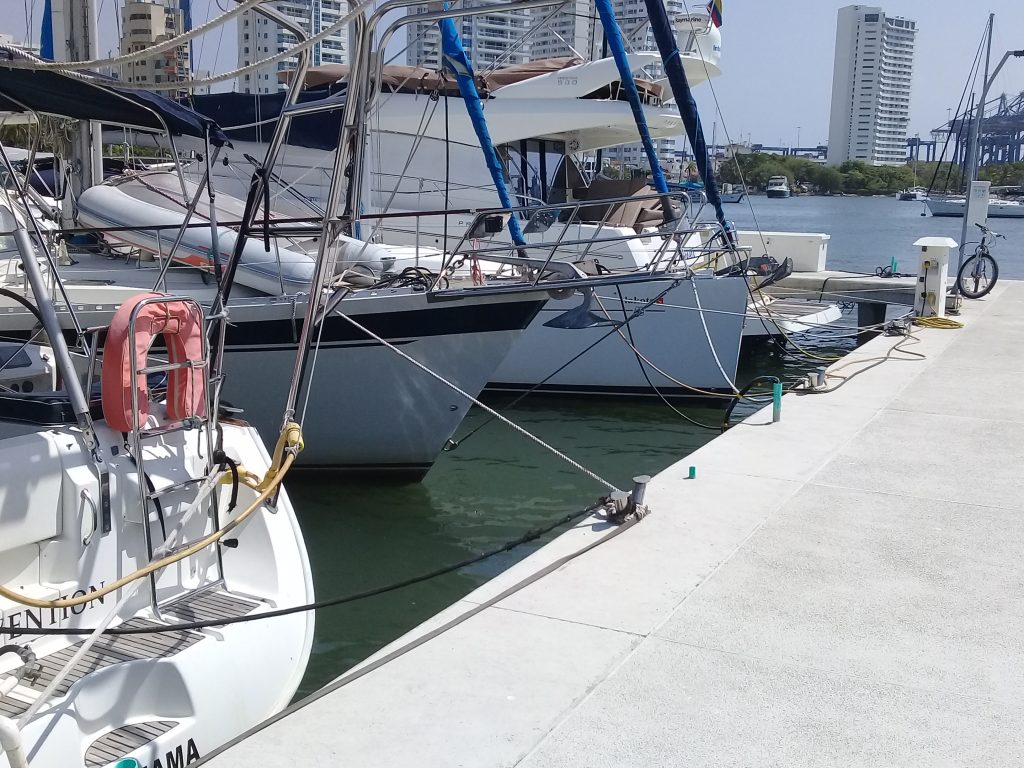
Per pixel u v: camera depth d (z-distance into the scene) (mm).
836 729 3170
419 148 11562
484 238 9289
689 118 9891
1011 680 3498
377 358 7688
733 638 3830
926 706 3318
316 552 7207
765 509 5414
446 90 11492
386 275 8047
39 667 3467
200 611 4055
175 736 3500
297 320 7465
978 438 7008
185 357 4070
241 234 5227
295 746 3057
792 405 8156
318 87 11523
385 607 6297
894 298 17281
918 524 5168
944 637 3846
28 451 3609
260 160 11031
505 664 3607
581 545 4863
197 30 3311
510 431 10836
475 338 7781
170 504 4082
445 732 3145
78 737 3322
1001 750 3047
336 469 8367
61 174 9367
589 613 4059
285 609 3953
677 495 5672
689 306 11359
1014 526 5137
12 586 3637
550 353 11758
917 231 49438
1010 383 9023
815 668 3584
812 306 16344
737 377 14211
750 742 3098
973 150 15766
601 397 12039
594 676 3521
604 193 12836
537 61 12766
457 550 7285
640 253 11281
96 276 8250
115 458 3891
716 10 13180
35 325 7148
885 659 3658
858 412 7883
